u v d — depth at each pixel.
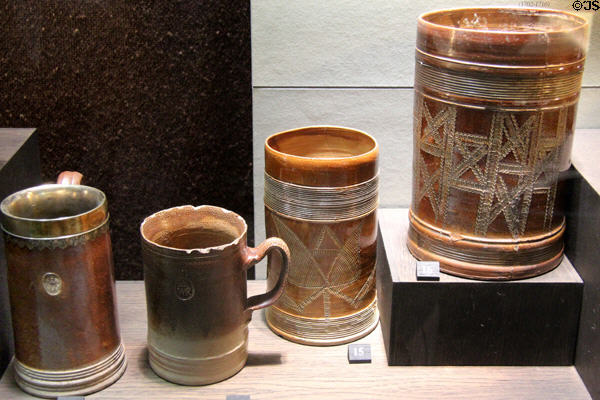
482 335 1.59
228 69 1.81
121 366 1.57
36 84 1.81
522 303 1.55
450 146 1.45
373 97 1.83
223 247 1.41
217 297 1.46
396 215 1.84
